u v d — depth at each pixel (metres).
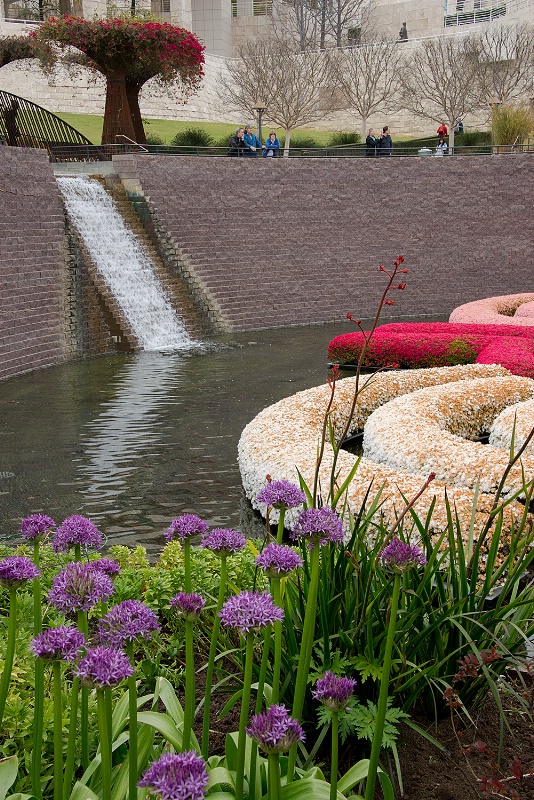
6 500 9.70
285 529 8.63
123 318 21.66
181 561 5.49
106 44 26.31
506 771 3.70
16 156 19.97
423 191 30.16
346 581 3.86
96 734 3.44
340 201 29.12
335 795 2.56
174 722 3.13
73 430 13.02
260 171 27.52
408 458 8.88
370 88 43.19
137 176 24.45
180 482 10.38
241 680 4.01
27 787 3.22
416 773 3.70
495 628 4.06
